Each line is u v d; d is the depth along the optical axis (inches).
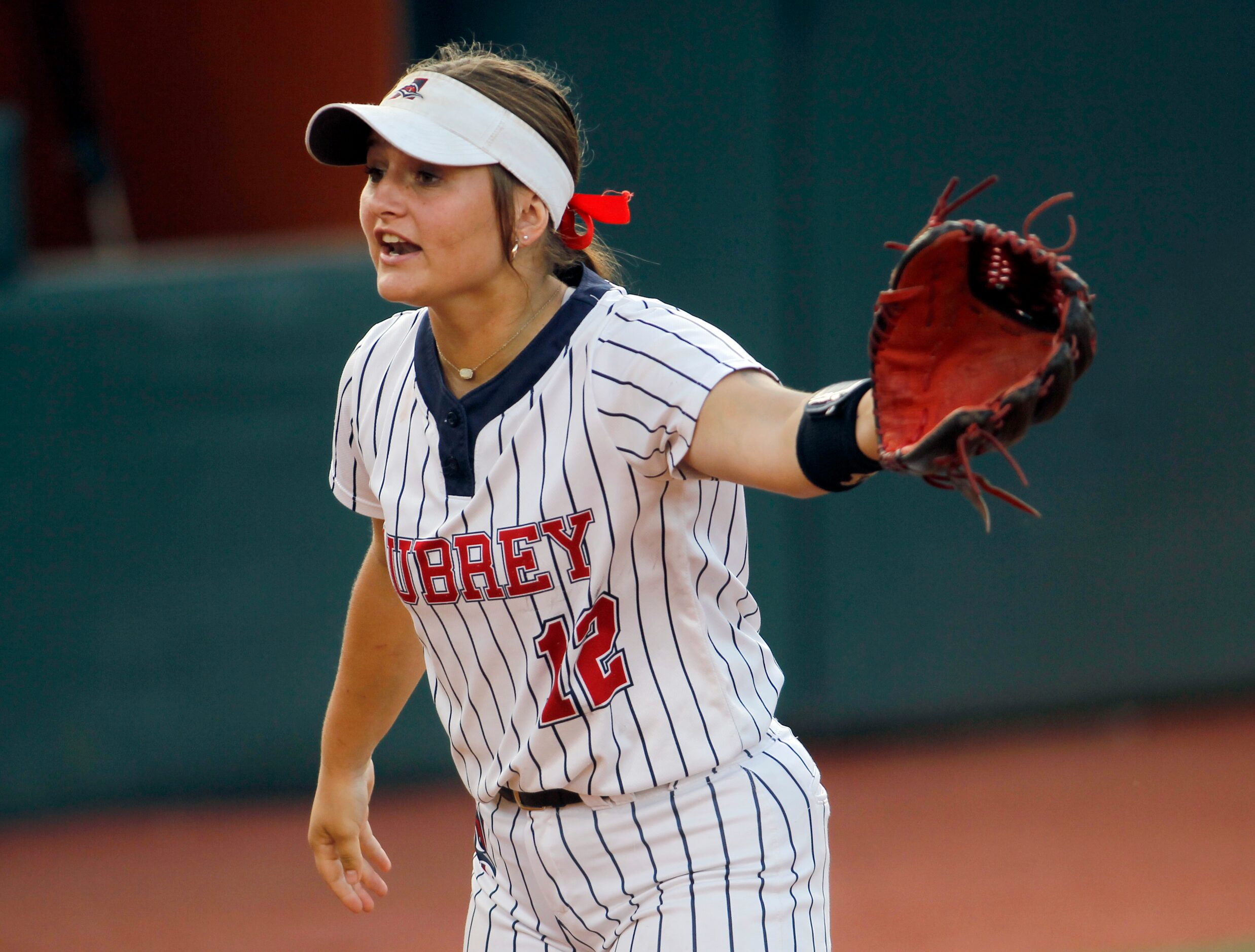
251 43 1152.2
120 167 1256.2
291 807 884.6
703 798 282.7
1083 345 196.7
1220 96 965.8
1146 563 987.3
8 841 839.1
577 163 285.0
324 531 877.2
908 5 914.1
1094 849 767.7
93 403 852.6
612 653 278.4
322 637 882.8
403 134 257.4
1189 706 1024.2
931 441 199.0
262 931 688.4
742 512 294.7
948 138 927.7
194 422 862.5
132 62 1193.4
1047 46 933.2
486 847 317.7
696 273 919.7
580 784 284.4
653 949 278.2
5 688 858.8
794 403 238.4
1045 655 976.9
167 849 816.3
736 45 901.8
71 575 859.4
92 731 869.8
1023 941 639.8
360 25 1106.7
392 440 295.1
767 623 927.0
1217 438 987.9
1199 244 972.6
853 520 938.1
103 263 930.7
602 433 265.1
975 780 895.7
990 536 959.6
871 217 924.0
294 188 1218.0
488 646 286.2
